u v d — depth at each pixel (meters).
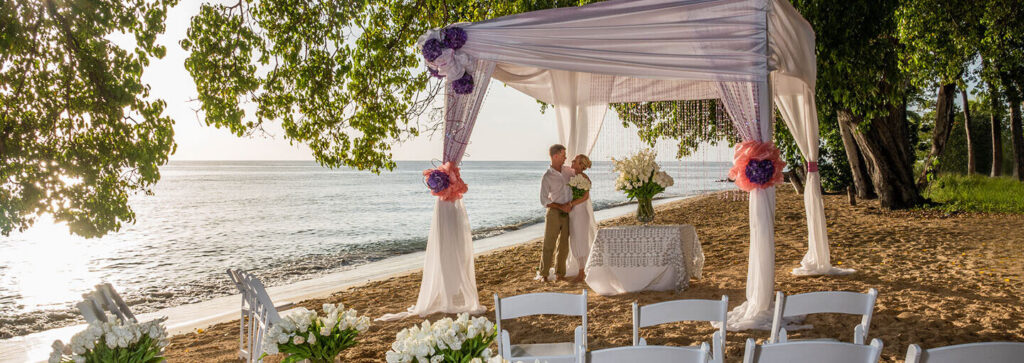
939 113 16.31
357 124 7.79
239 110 6.85
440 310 6.26
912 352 2.13
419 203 32.94
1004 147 33.44
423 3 8.25
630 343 4.88
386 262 12.94
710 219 16.19
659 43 5.26
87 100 5.84
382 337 5.53
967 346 2.16
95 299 3.51
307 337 2.98
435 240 6.24
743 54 5.14
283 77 7.32
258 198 38.06
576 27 5.41
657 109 9.84
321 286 10.20
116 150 5.90
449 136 6.07
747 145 5.36
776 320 3.61
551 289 7.25
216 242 16.62
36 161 5.74
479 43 5.64
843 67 9.45
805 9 9.30
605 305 6.22
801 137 7.25
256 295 4.58
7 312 8.54
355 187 54.09
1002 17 12.39
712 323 5.36
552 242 7.64
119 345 2.83
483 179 70.81
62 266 12.69
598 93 7.76
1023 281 6.50
